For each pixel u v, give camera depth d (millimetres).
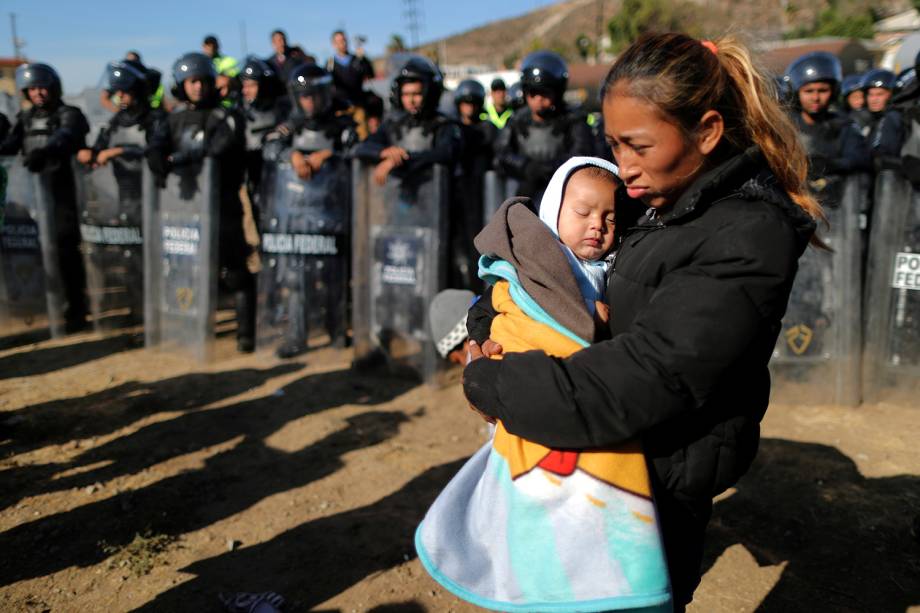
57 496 3266
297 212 5066
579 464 1235
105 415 4234
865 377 4324
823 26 30281
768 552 2791
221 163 5043
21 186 5777
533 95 4723
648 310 1164
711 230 1154
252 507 3180
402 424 4117
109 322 5930
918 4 26969
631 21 42750
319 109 4957
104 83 5609
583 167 1432
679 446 1262
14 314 5930
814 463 3527
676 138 1160
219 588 2588
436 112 4742
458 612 2455
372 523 3029
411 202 4652
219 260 5234
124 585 2607
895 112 4254
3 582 2631
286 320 5230
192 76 4926
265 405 4410
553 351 1284
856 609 2439
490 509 1374
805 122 4180
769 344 1194
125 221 5723
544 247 1319
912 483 3287
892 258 4168
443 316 2150
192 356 5270
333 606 2490
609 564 1234
